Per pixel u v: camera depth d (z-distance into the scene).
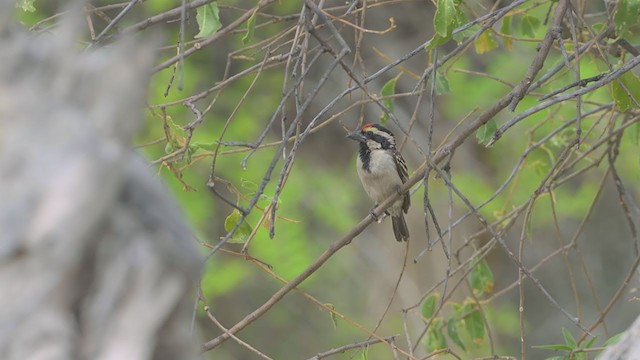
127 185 4.88
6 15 5.02
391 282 22.80
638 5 9.65
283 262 20.50
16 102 4.80
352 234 10.30
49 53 4.92
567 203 22.03
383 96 10.60
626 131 12.66
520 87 9.28
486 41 11.52
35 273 4.62
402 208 14.99
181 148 9.68
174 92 18.77
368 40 20.95
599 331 23.97
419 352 21.30
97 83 4.82
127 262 4.75
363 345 9.99
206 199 20.02
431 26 21.11
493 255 24.42
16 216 4.62
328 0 16.94
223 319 22.80
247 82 21.61
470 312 11.67
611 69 9.21
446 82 10.52
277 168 21.03
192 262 4.95
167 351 4.83
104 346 4.68
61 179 4.66
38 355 4.58
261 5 9.73
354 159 22.95
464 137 9.66
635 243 11.61
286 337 23.17
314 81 21.86
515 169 10.09
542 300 24.56
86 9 9.84
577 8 11.58
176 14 9.52
